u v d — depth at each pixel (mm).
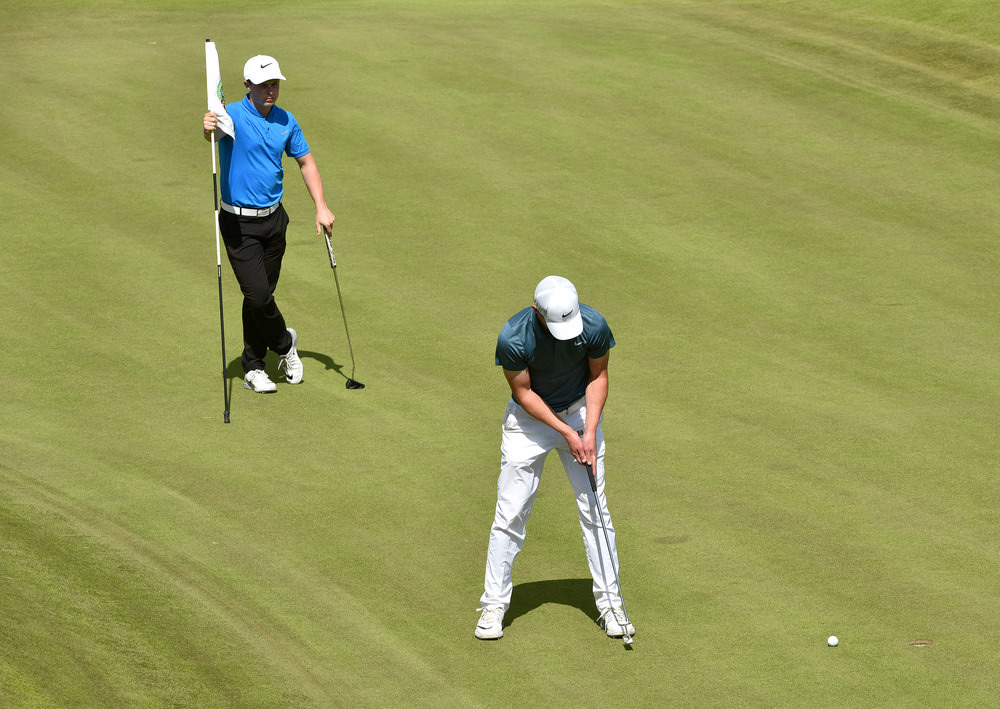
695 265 43781
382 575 25656
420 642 23344
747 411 33406
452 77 65000
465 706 21344
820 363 36438
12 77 64375
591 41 72438
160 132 56688
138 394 34406
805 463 30484
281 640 23141
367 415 33438
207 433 32188
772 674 22203
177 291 41469
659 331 38625
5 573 23688
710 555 26359
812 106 61438
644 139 56688
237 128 33438
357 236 46188
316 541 26922
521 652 23047
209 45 33156
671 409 33531
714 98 62469
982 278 42812
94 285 41750
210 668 21938
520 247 45219
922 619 23875
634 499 28812
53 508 27453
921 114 60312
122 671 21281
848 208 49219
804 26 75062
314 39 72375
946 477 29703
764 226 47375
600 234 46406
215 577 25219
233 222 33781
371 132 56781
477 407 33906
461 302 40750
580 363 22625
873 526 27500
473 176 51938
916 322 39344
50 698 19844
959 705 21219
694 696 21594
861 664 22469
